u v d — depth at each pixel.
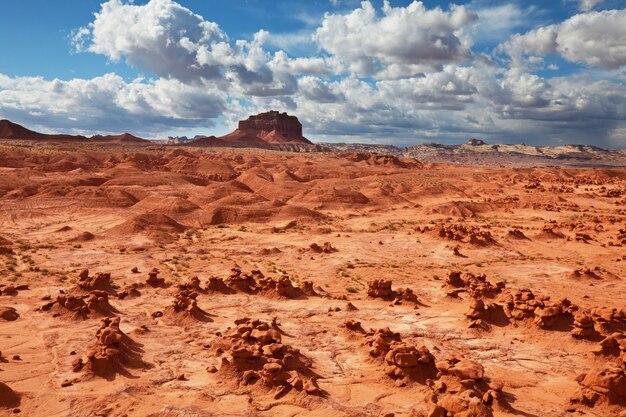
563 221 99.38
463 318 35.00
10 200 99.19
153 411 20.80
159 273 50.97
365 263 59.59
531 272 57.44
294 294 41.91
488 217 105.62
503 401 22.25
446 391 22.98
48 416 20.44
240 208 98.06
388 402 22.17
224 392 22.77
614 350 28.34
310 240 74.88
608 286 51.50
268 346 25.19
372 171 189.75
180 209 95.06
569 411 22.02
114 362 24.97
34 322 32.56
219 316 36.00
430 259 63.66
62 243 67.56
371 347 28.17
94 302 34.72
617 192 143.38
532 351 29.81
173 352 28.09
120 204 104.00
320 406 21.44
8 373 24.20
